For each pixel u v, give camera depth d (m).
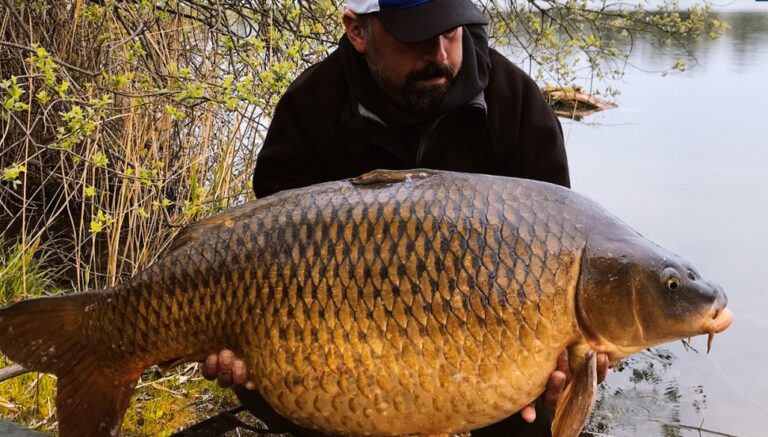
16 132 4.50
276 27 4.37
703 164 7.20
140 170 3.25
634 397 3.57
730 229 5.52
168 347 1.93
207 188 4.15
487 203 1.77
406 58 2.22
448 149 2.42
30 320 1.96
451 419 1.79
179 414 3.08
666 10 5.92
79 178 4.30
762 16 23.20
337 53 2.46
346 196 1.83
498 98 2.40
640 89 10.75
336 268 1.78
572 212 1.79
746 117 9.21
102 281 4.07
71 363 1.99
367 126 2.40
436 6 2.17
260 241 1.84
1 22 4.35
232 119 4.22
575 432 1.72
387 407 1.79
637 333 1.76
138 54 3.53
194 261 1.88
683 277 1.77
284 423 2.46
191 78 3.35
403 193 1.80
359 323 1.77
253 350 1.85
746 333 4.16
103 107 3.05
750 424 3.38
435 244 1.74
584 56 8.58
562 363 1.78
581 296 1.75
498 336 1.73
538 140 2.41
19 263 3.76
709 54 14.13
